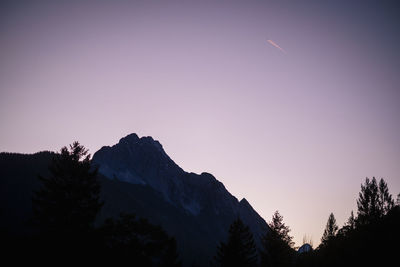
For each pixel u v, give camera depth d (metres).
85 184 28.06
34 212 25.78
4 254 22.53
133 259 27.09
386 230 33.53
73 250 24.70
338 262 36.56
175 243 36.59
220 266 36.47
